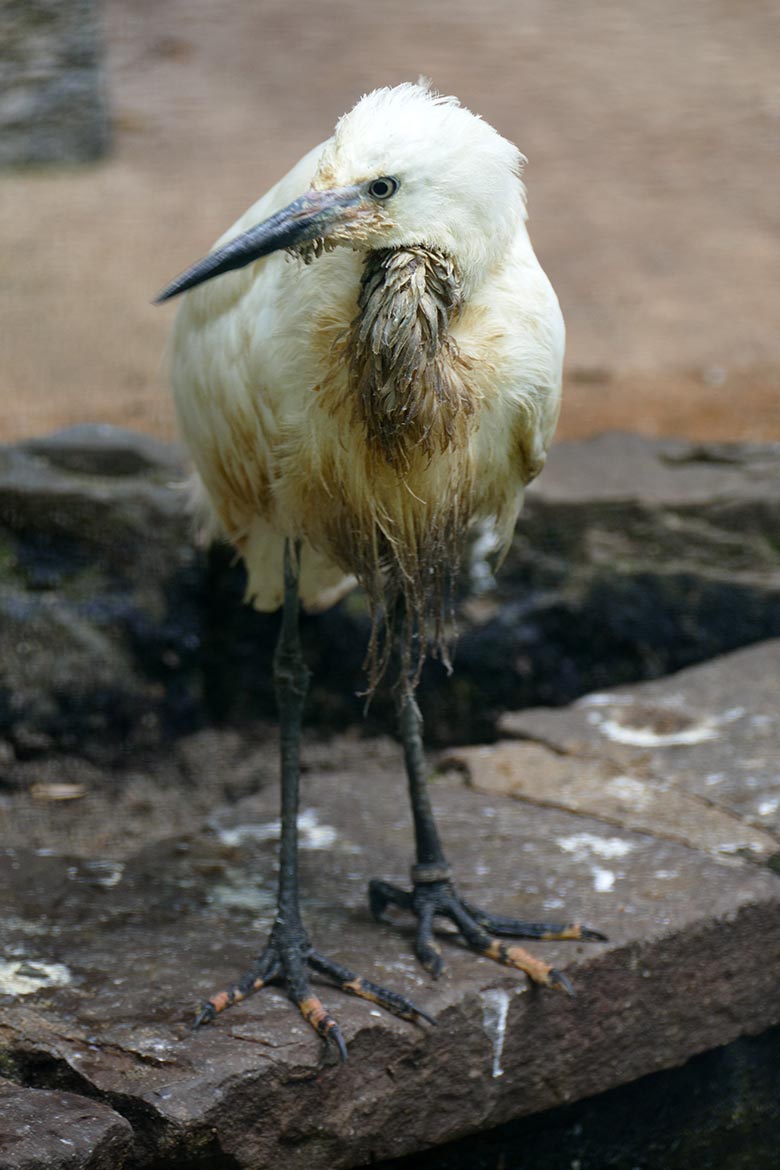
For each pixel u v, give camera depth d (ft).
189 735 34.04
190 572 33.24
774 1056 23.21
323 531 19.47
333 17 96.02
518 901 22.06
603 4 100.32
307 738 34.55
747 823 24.56
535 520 34.17
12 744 32.50
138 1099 17.40
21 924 21.48
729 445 38.42
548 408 19.02
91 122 70.64
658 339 55.21
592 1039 20.85
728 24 96.02
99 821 31.37
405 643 20.63
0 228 62.69
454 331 18.04
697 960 21.68
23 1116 16.81
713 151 75.87
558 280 60.70
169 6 97.09
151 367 50.06
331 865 23.53
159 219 64.54
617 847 23.76
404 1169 20.07
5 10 67.72
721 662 30.86
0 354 50.78
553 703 34.32
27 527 32.83
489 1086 19.99
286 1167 18.39
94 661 32.76
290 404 18.40
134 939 21.06
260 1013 18.99
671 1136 22.03
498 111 80.43
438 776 27.27
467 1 100.22
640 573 33.81
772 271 62.34
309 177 18.58
